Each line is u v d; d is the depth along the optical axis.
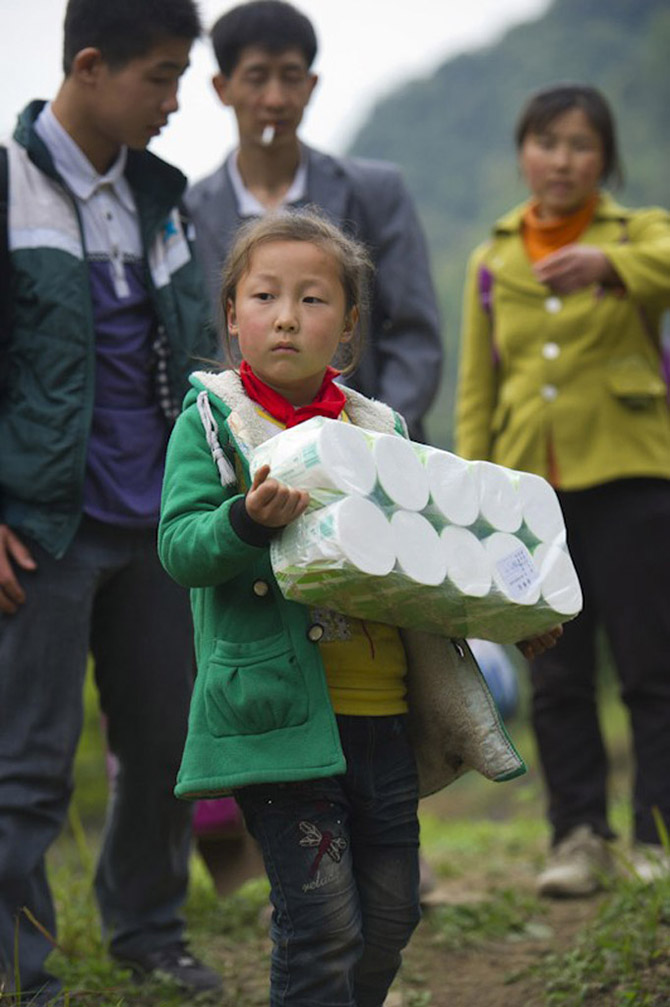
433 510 4.96
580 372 9.05
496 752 5.30
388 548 4.77
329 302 5.27
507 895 9.12
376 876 5.32
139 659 6.90
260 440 5.28
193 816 7.33
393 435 5.15
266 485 4.63
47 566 6.54
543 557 5.26
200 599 5.35
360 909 5.24
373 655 5.28
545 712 9.38
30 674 6.47
